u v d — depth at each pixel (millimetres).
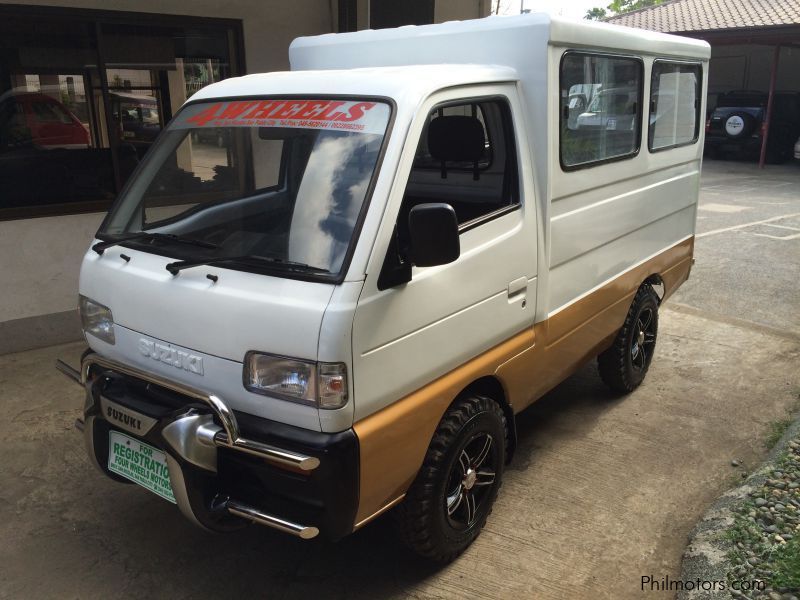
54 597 2926
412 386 2703
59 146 5352
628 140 4242
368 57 3787
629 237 4398
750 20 18344
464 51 3443
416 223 2424
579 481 3836
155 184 3178
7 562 3127
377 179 2508
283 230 2654
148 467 2760
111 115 5520
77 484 3736
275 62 6215
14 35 5023
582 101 3600
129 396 2736
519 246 3217
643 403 4812
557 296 3641
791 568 2855
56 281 5465
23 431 4242
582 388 5074
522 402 3549
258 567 3137
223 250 2713
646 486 3787
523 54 3260
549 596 2965
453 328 2869
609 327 4348
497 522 3469
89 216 5527
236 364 2504
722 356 5645
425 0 6973
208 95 3250
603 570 3127
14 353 5367
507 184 3252
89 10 5215
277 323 2385
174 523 3434
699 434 4367
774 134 18000
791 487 3539
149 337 2779
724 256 8641
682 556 3211
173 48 5727
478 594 2977
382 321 2484
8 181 5180
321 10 6332
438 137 3334
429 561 3178
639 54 4160
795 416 4582
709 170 17031
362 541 3332
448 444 2916
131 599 2926
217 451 2566
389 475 2629
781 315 6605
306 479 2420
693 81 5109
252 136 2902
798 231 10023
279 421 2471
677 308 6812
